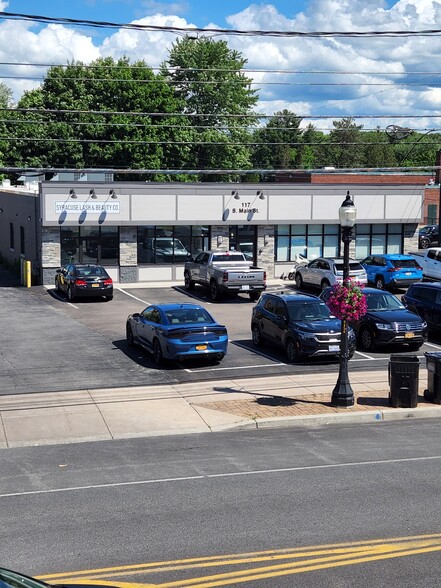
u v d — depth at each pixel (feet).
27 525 33.22
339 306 55.77
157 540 31.19
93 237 126.00
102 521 33.60
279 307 74.64
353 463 42.86
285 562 28.78
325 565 28.45
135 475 41.14
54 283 123.85
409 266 120.57
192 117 210.38
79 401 58.03
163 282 129.49
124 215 124.67
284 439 49.19
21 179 191.83
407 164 380.78
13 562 29.09
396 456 44.34
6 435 50.11
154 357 70.59
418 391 61.36
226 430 51.70
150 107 195.72
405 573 27.71
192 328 67.87
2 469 42.83
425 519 33.30
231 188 129.18
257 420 52.75
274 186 131.54
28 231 136.36
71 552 30.01
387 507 34.96
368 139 402.11
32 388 61.93
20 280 132.98
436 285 86.17
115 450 46.85
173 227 130.00
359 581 27.04
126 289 121.60
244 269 110.01
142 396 59.47
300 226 136.36
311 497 36.60
